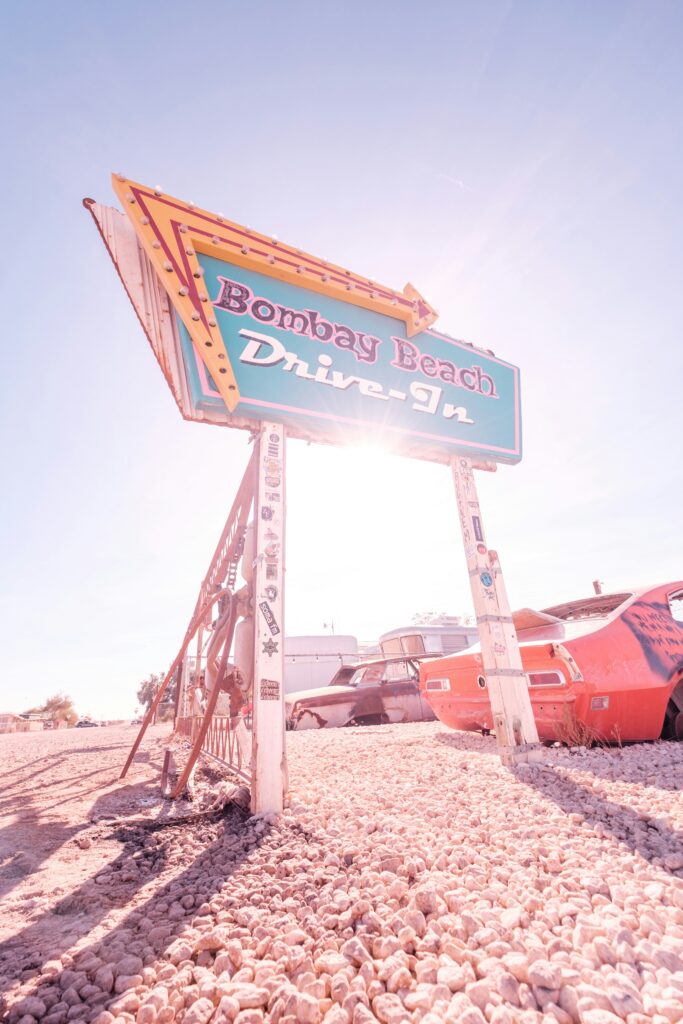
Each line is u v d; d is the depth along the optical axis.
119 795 4.06
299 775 3.98
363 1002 1.19
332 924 1.55
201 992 1.27
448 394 4.93
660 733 4.21
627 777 3.11
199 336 3.56
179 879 2.12
